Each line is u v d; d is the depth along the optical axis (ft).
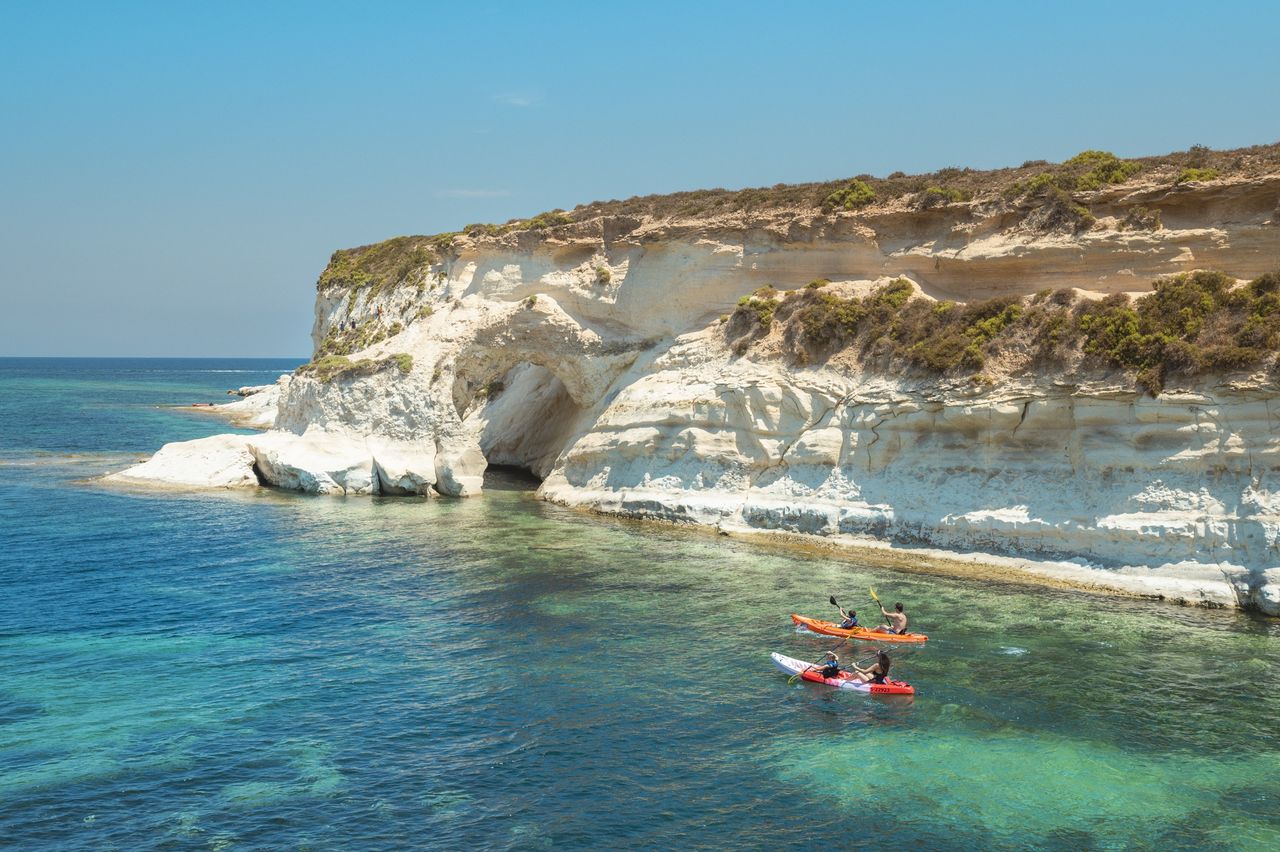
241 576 107.86
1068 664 80.48
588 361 169.68
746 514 133.80
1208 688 75.20
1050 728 68.18
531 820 55.01
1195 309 108.47
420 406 170.09
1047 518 108.99
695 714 70.38
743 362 144.36
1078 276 126.11
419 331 179.01
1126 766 62.54
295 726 66.95
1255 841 53.88
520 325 173.37
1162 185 121.08
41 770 59.41
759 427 137.08
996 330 122.31
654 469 147.02
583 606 97.14
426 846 52.01
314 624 90.33
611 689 74.95
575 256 174.50
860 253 147.74
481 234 182.91
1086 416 108.99
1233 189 115.85
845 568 113.19
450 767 61.36
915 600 99.50
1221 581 96.48
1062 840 53.83
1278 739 66.39
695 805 57.06
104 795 56.59
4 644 82.84
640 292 166.71
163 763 60.80
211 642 84.64
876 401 127.03
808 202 154.40
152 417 323.98
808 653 83.71
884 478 124.88
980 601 98.94
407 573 110.11
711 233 159.43
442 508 155.22
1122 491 105.40
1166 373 104.63
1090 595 100.99
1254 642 85.61
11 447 226.99
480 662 80.59
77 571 108.27
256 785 58.34
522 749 64.08
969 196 140.87
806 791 58.95
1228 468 99.40
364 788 58.29
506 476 192.85
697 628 90.38
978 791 59.16
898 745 65.46
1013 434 115.44
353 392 174.29
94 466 192.95
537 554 120.37
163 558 115.55
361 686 74.69
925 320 131.03
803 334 140.77
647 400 152.35
